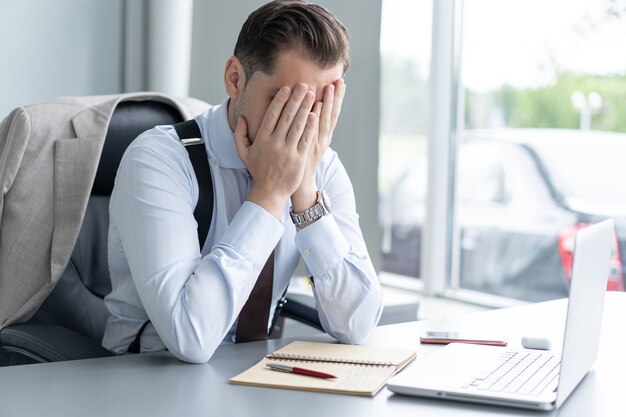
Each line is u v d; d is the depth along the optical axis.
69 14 2.73
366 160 2.83
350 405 1.03
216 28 2.93
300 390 1.10
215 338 1.28
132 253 1.37
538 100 2.77
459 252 3.14
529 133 2.81
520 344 1.38
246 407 1.02
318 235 1.45
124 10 2.82
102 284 1.80
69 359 1.48
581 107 2.63
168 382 1.13
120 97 1.81
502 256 2.96
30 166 1.68
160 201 1.38
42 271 1.68
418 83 3.25
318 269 1.45
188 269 1.34
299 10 1.39
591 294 1.13
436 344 1.41
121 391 1.08
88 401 1.04
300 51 1.37
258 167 1.40
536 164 2.79
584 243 1.06
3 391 1.07
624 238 2.53
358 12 2.79
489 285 3.02
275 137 1.39
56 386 1.10
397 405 1.04
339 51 1.40
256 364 1.22
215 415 0.99
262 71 1.39
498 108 2.92
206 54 2.92
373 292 1.45
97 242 1.80
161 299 1.29
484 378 1.12
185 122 1.54
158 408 1.01
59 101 1.78
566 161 2.69
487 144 2.98
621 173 2.52
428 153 3.17
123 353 1.55
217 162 1.49
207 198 1.48
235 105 1.48
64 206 1.70
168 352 1.32
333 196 1.63
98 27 2.79
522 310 1.70
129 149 1.47
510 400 1.03
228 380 1.14
